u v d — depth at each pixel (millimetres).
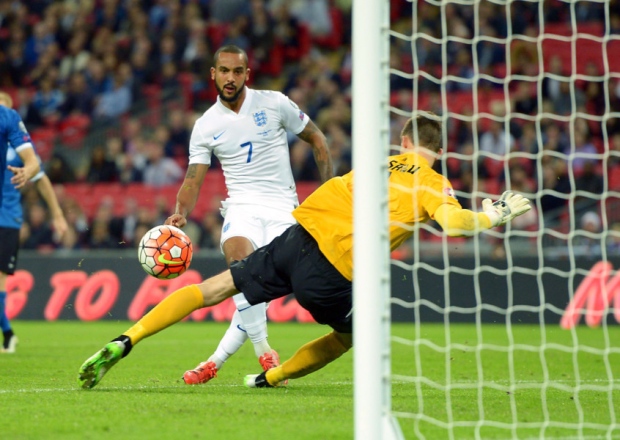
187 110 68125
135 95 69938
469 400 17797
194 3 74125
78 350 31359
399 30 67375
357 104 13336
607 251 48281
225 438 13352
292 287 17703
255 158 22469
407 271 47875
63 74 74062
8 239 30062
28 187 57031
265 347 21438
